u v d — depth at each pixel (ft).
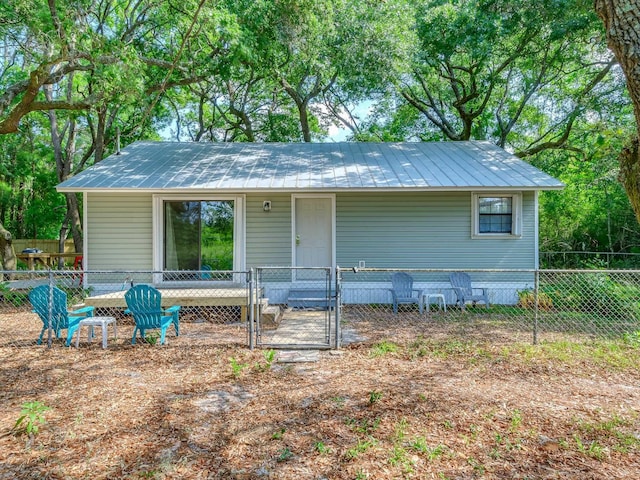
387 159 37.50
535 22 42.34
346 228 33.06
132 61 32.60
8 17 31.30
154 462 10.03
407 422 11.96
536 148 55.21
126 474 9.54
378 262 33.09
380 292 32.81
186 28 36.47
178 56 34.47
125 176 32.48
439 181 31.12
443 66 61.21
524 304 30.53
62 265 55.83
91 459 10.16
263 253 32.83
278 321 26.55
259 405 13.32
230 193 32.37
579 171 58.29
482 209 33.01
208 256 32.53
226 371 16.72
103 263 32.12
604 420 12.16
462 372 16.47
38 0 30.42
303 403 13.43
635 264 53.11
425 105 68.33
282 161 37.14
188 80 40.11
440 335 22.66
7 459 10.16
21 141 74.43
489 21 43.32
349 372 16.49
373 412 12.66
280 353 19.25
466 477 9.38
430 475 9.45
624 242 60.90
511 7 42.70
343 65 43.93
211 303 26.50
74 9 30.35
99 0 42.34
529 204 32.73
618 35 7.39
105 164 35.32
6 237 46.65
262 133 72.33
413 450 10.44
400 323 25.93
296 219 33.06
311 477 9.41
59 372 16.69
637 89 7.27
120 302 26.07
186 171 33.83
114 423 12.07
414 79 64.59
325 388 14.76
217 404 13.43
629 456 10.23
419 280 32.94
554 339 21.61
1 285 33.94
